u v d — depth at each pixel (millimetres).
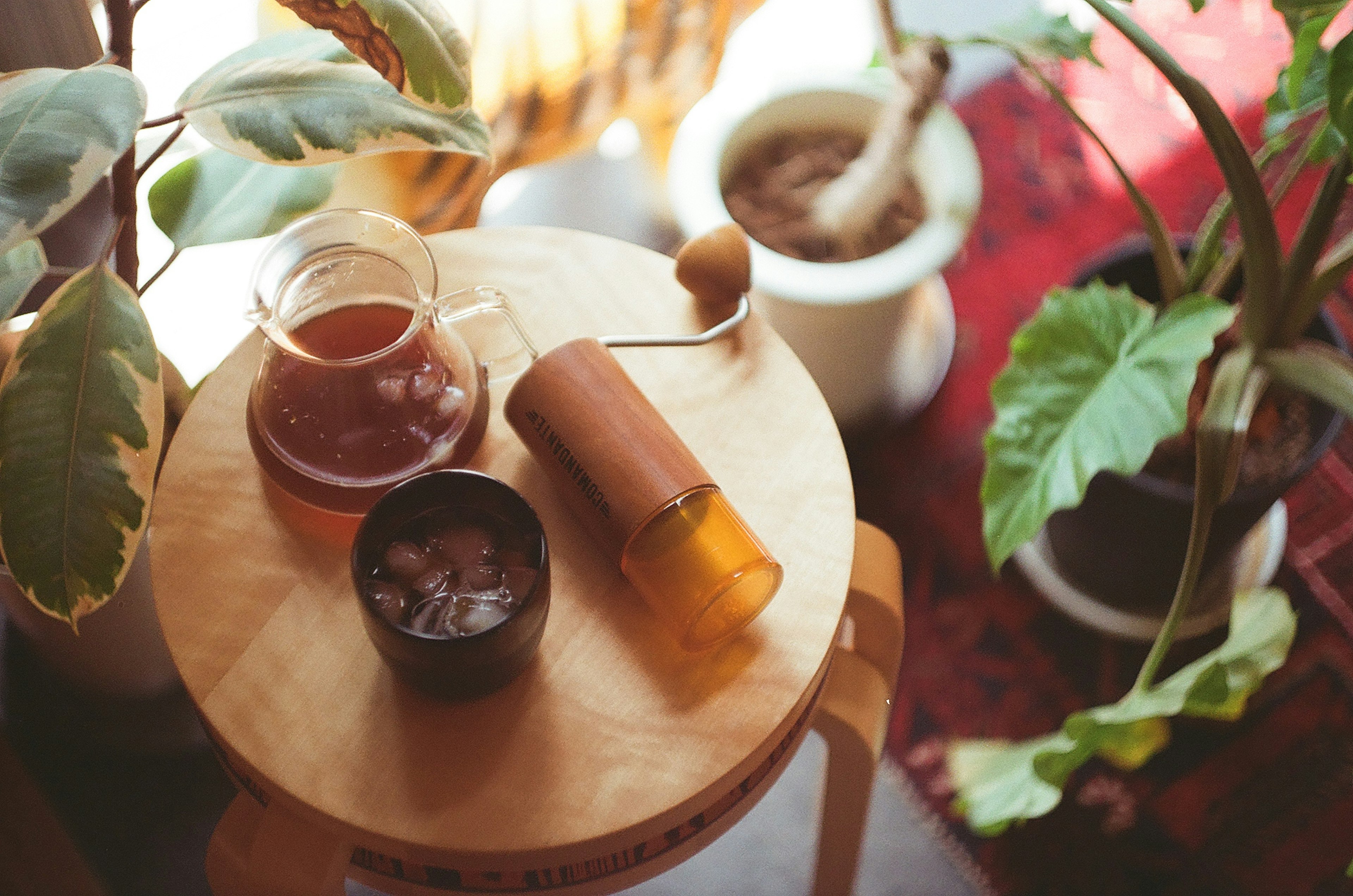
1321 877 1104
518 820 686
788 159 1184
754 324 819
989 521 823
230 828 739
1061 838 1119
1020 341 851
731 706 711
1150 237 1003
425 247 743
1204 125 849
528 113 1129
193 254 1348
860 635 829
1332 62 750
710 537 710
